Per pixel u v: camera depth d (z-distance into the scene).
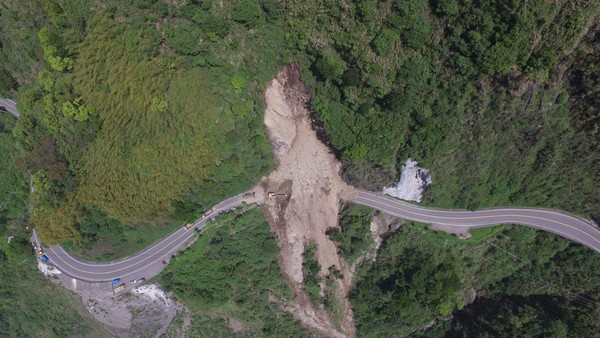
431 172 62.72
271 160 66.94
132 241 65.56
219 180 63.31
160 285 68.19
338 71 57.25
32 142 62.12
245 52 57.41
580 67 48.34
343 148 63.38
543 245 64.19
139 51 53.53
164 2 52.44
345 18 53.06
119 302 68.06
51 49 52.75
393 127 59.84
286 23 55.69
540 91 51.69
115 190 59.19
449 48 52.12
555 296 65.69
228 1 53.91
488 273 69.25
